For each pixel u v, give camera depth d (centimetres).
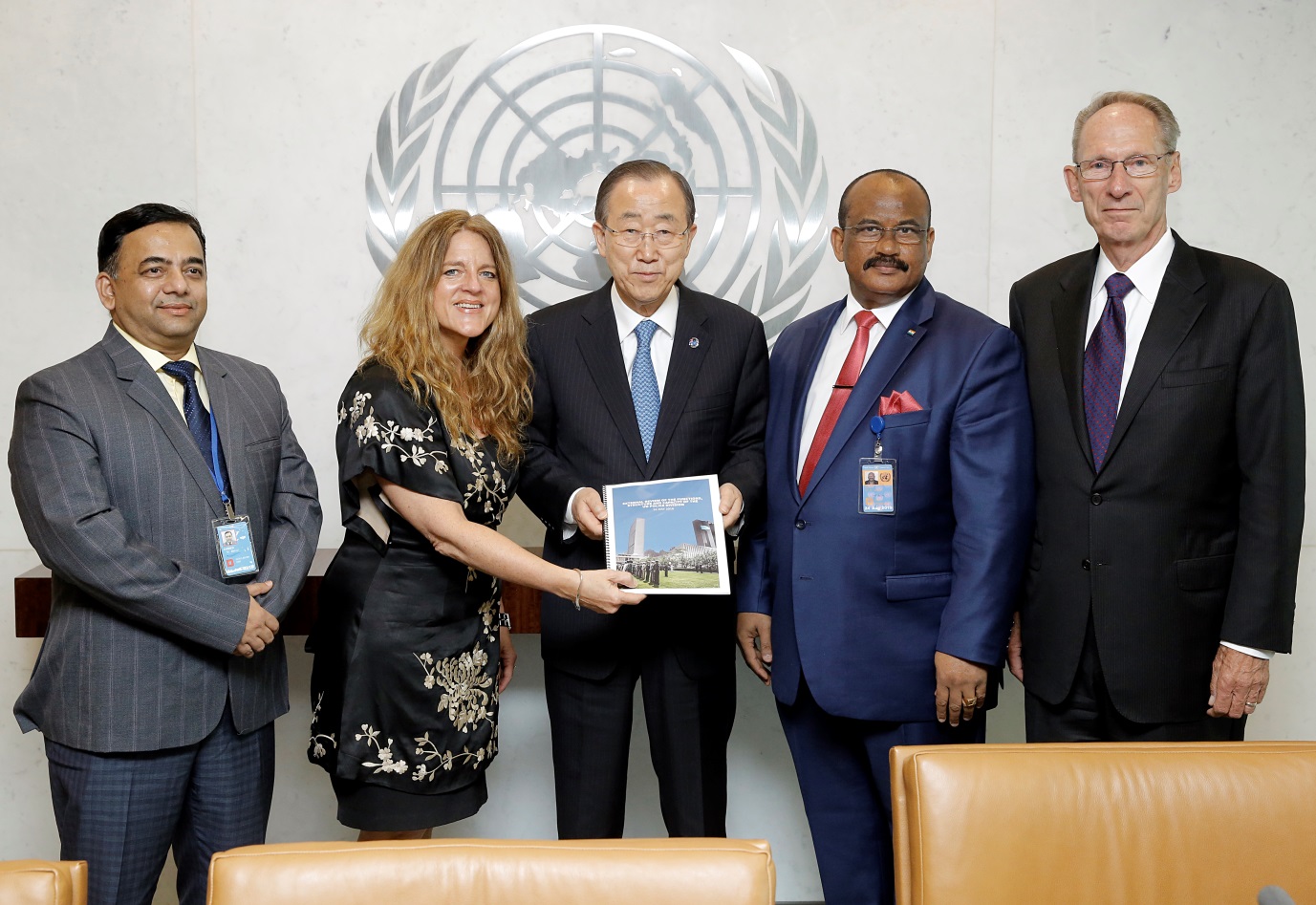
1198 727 210
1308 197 294
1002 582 213
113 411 200
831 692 223
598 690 231
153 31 282
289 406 292
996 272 296
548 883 131
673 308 238
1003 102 292
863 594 222
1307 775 145
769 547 239
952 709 217
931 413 220
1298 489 202
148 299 203
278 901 128
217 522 207
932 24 290
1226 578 208
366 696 208
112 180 284
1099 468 210
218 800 213
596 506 220
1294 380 203
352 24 286
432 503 205
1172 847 141
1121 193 208
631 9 288
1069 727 217
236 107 285
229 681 209
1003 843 142
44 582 250
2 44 280
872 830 241
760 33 290
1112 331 214
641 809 306
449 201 290
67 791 203
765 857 132
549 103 289
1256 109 292
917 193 225
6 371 285
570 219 292
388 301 216
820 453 230
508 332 222
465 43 288
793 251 294
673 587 209
